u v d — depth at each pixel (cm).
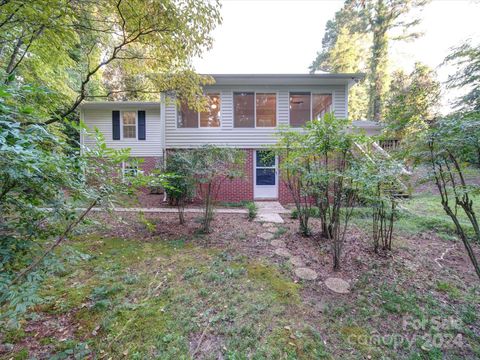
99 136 159
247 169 861
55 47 482
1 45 445
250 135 859
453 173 237
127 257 367
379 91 1505
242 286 288
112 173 171
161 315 233
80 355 187
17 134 117
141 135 1180
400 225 504
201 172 478
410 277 312
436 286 290
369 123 1034
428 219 531
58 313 234
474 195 224
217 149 509
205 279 302
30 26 386
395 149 328
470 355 194
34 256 149
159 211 673
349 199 360
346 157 336
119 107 1159
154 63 577
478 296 270
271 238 456
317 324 226
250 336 208
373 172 295
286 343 201
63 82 779
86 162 158
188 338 205
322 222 457
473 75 266
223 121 855
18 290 130
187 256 373
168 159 543
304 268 335
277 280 303
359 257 369
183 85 628
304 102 859
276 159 834
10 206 151
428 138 228
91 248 396
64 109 570
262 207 755
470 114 214
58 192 161
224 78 799
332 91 852
